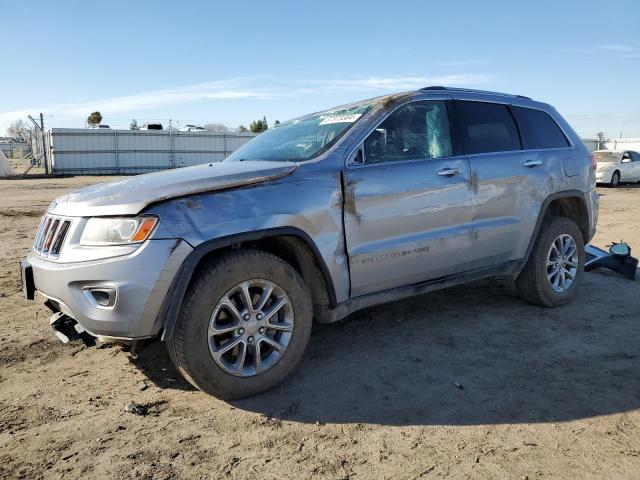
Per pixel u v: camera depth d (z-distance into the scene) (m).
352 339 4.26
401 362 3.80
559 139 5.10
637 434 2.85
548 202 4.78
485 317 4.74
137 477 2.51
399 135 4.01
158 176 3.57
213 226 3.06
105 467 2.59
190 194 3.10
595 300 5.25
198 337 3.03
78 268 2.98
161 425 2.98
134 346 3.07
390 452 2.70
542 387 3.40
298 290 3.39
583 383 3.45
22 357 3.96
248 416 3.07
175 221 2.99
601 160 23.19
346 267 3.58
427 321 4.66
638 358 3.85
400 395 3.31
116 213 3.00
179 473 2.54
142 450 2.73
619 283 5.88
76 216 3.16
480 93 4.69
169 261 2.93
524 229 4.62
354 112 4.11
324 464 2.61
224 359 3.26
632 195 18.31
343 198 3.56
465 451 2.70
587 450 2.70
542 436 2.84
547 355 3.90
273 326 3.32
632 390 3.36
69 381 3.56
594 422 2.98
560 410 3.11
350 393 3.35
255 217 3.19
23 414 3.11
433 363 3.78
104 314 2.93
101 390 3.42
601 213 12.77
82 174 36.84
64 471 2.56
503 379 3.52
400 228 3.82
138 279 2.89
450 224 4.11
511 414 3.07
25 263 3.48
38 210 13.62
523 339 4.22
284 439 2.83
